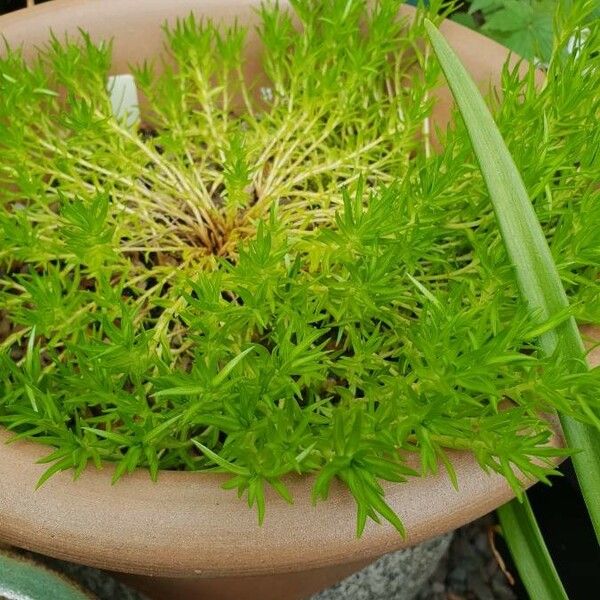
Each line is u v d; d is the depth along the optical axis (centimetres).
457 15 91
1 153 60
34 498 48
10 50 64
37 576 56
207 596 64
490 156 53
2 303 58
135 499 48
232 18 72
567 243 55
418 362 49
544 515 92
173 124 67
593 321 53
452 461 50
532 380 49
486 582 99
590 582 89
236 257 64
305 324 52
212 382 48
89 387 51
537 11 85
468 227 58
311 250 57
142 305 64
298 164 72
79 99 68
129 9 70
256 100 76
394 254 54
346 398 53
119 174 65
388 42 69
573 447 50
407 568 77
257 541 47
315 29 71
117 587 73
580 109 61
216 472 49
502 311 54
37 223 66
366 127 71
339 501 48
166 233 66
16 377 54
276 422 48
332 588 74
